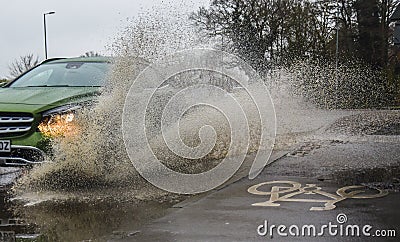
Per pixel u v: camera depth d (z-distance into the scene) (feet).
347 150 29.27
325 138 35.65
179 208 16.01
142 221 14.62
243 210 15.57
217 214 15.12
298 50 105.09
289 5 107.65
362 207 15.92
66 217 15.28
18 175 22.29
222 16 96.58
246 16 100.99
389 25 118.11
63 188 19.26
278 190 18.48
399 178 20.80
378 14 117.70
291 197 17.37
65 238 13.25
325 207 15.92
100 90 21.44
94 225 14.39
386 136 37.45
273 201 16.75
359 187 19.04
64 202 17.16
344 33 114.62
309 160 25.52
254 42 97.50
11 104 19.66
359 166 23.71
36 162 18.94
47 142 18.90
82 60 25.57
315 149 29.71
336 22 114.62
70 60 25.82
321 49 110.52
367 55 116.06
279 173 21.95
